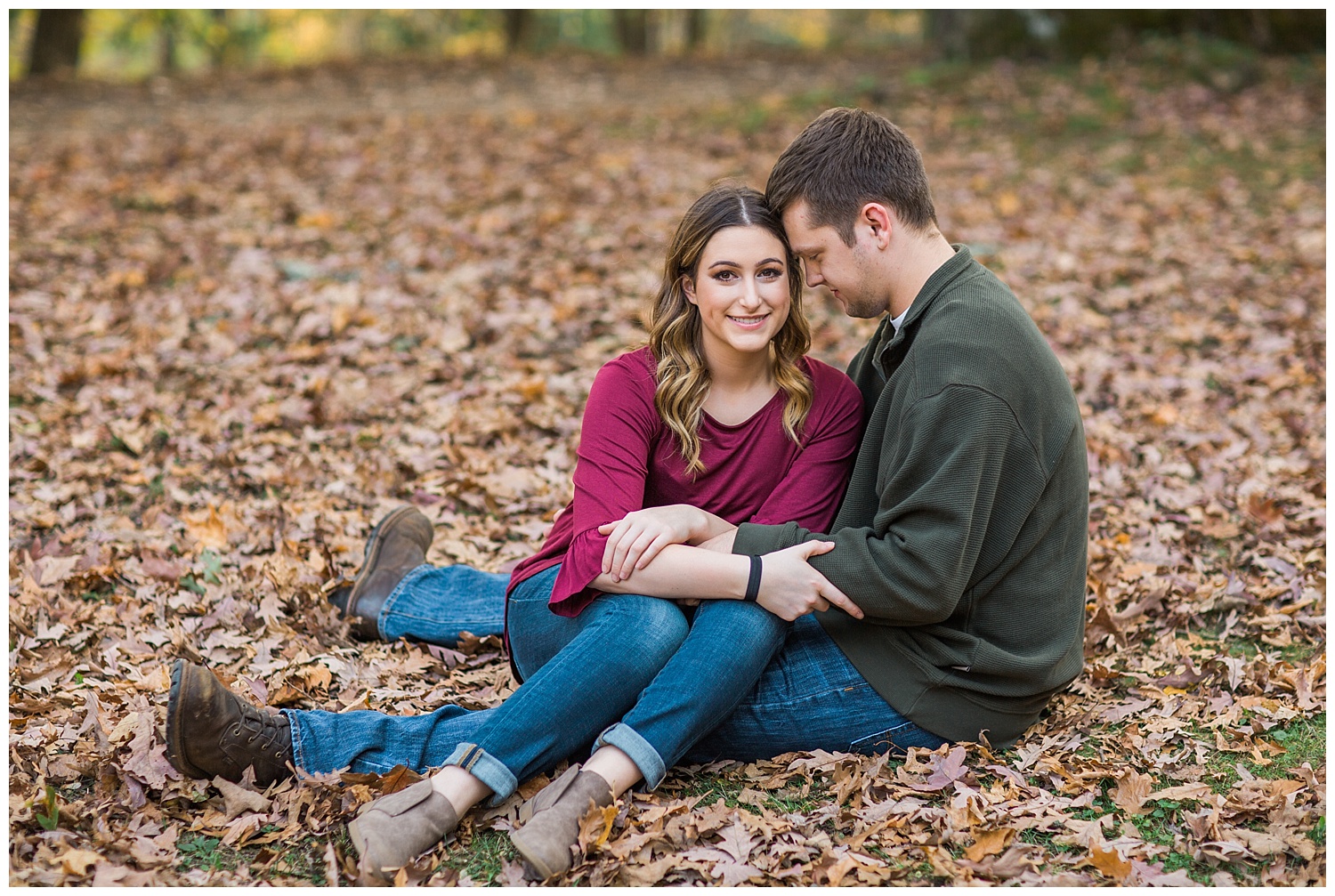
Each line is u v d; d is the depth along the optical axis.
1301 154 8.57
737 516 2.73
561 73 15.69
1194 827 2.32
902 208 2.54
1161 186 8.15
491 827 2.35
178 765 2.39
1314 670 2.93
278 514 3.95
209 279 6.24
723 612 2.45
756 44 21.42
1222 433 4.62
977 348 2.37
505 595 3.06
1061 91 10.45
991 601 2.53
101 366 5.09
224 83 15.02
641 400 2.66
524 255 6.70
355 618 3.28
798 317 2.64
